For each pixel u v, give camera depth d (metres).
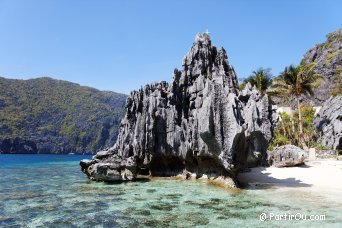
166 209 20.48
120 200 23.17
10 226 17.19
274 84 66.00
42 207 21.20
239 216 18.77
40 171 49.03
